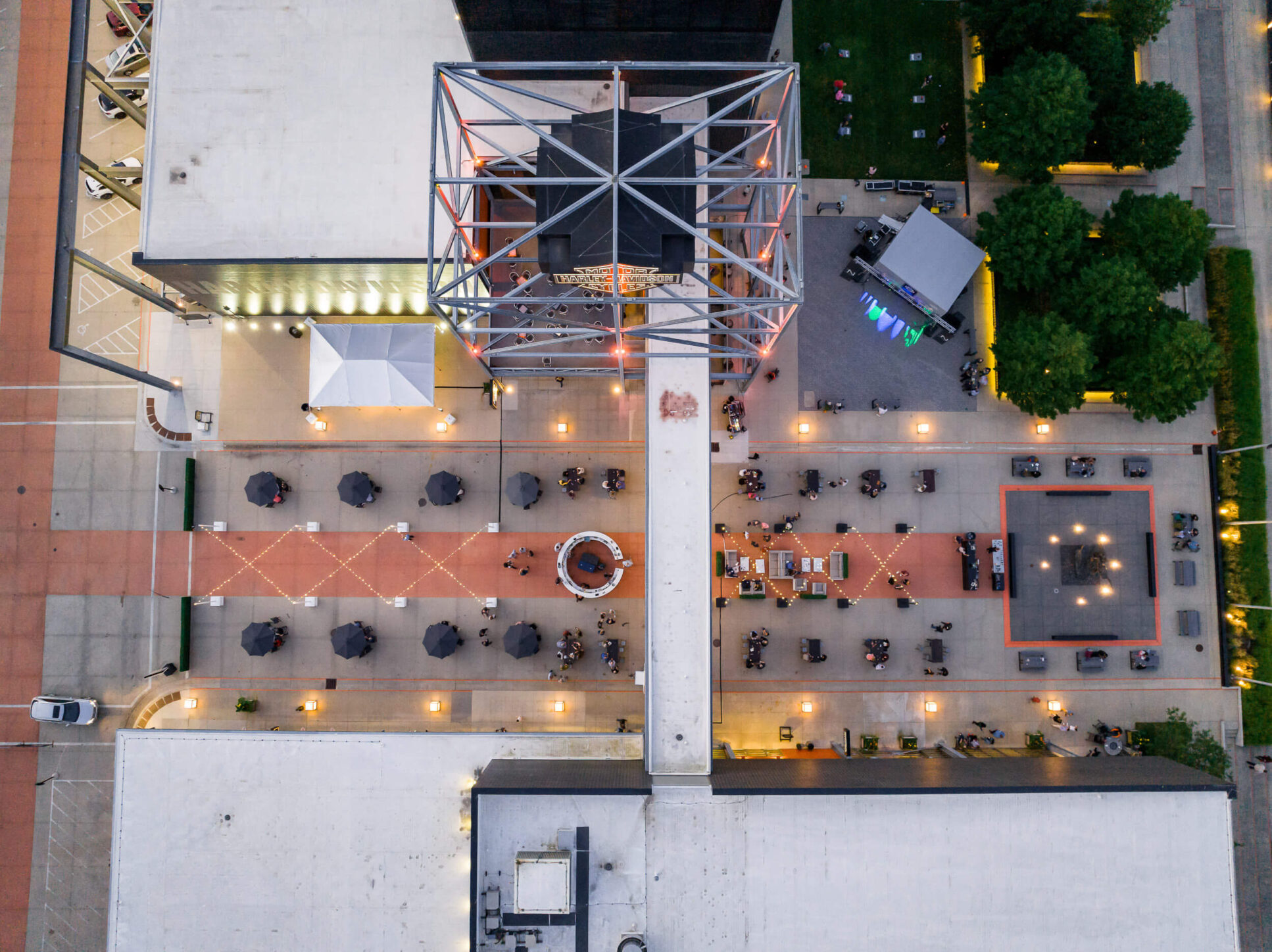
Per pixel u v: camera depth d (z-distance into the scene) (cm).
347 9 2898
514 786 2534
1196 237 3117
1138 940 2666
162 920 2788
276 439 3444
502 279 3253
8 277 3481
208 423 3425
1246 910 3369
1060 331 3045
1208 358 3034
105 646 3375
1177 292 3547
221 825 2811
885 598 3425
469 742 2859
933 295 3344
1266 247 3562
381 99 2886
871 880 2675
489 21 2805
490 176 2919
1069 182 3547
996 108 3212
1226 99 3572
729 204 3086
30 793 3316
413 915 2773
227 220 2853
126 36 3556
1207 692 3425
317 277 2981
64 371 3459
